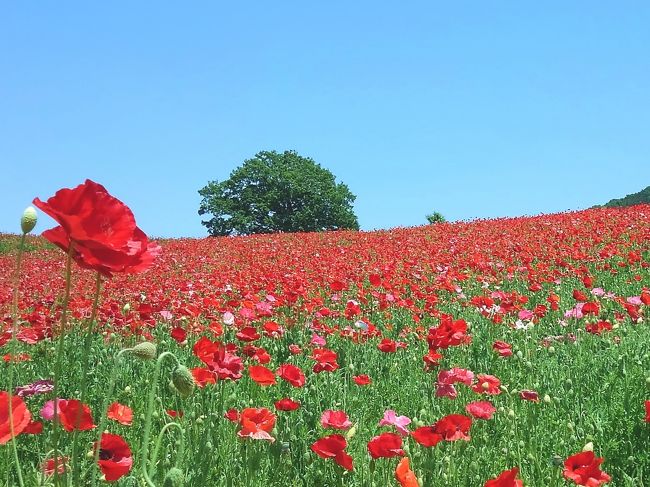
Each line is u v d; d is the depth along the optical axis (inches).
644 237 621.6
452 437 125.0
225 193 2669.8
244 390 207.9
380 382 231.3
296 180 2620.6
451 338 189.9
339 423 143.4
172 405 186.7
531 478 145.4
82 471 124.4
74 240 66.6
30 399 178.9
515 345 266.8
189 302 363.3
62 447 142.9
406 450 135.1
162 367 230.5
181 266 747.4
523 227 923.4
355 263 617.0
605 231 730.8
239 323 275.3
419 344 289.1
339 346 275.0
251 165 2637.8
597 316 319.6
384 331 339.0
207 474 129.6
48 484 86.5
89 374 221.6
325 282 482.9
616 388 206.8
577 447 162.1
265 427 127.4
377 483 133.8
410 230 1140.5
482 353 268.7
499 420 175.0
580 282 445.1
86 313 306.0
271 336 261.0
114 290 453.4
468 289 447.8
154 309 315.6
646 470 153.6
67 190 67.4
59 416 98.9
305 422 177.6
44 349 250.5
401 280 465.4
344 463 124.0
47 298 402.0
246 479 130.8
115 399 199.0
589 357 256.8
